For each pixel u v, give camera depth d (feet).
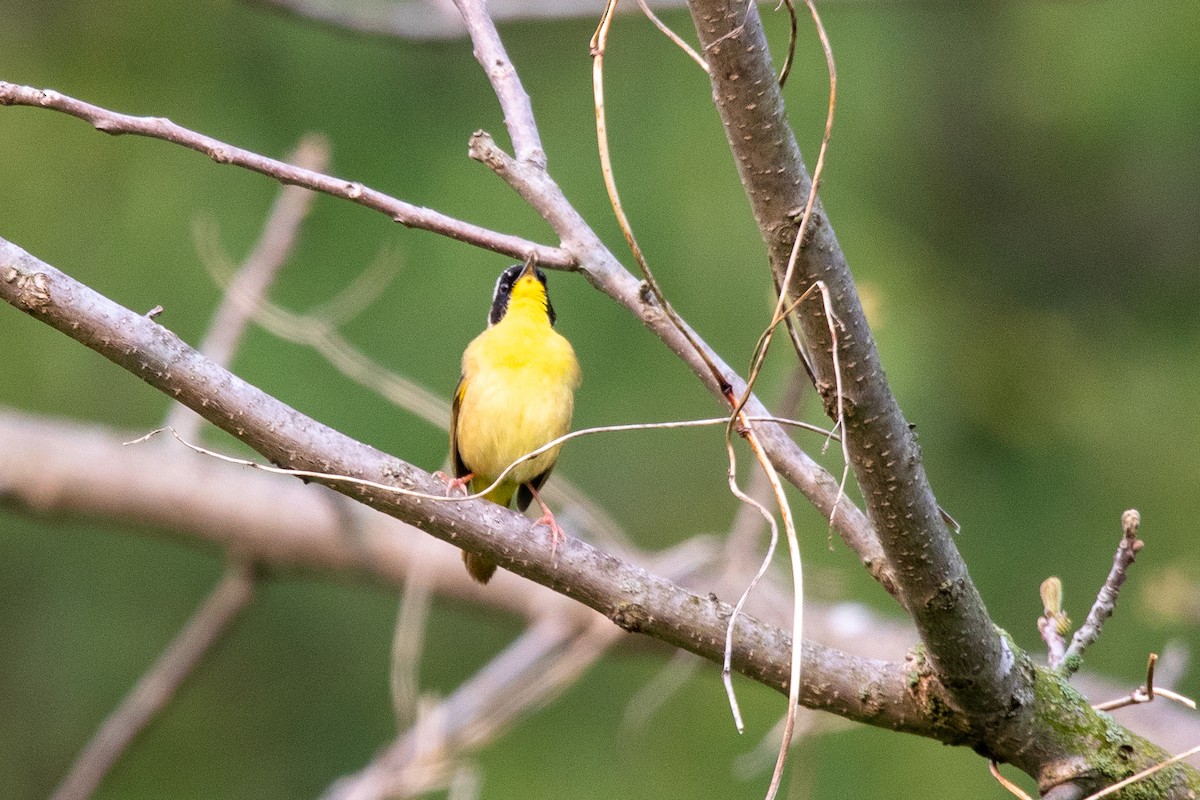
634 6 33.53
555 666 32.96
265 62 42.37
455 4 19.29
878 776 37.91
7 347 41.29
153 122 15.62
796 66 44.19
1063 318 47.91
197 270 39.55
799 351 16.01
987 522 43.60
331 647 45.78
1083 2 48.55
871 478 15.80
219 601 35.24
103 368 41.57
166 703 34.35
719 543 34.99
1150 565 42.09
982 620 16.58
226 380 16.08
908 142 46.78
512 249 17.02
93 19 42.47
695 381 40.70
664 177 40.83
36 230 39.96
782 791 38.58
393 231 39.96
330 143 41.09
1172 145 48.62
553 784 40.34
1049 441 44.86
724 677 14.60
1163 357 47.09
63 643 44.27
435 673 45.39
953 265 48.03
